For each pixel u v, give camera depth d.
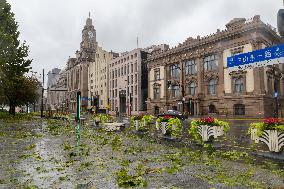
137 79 67.56
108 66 82.88
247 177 5.57
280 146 7.55
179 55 52.94
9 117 37.06
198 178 5.50
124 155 8.30
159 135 13.64
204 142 10.51
